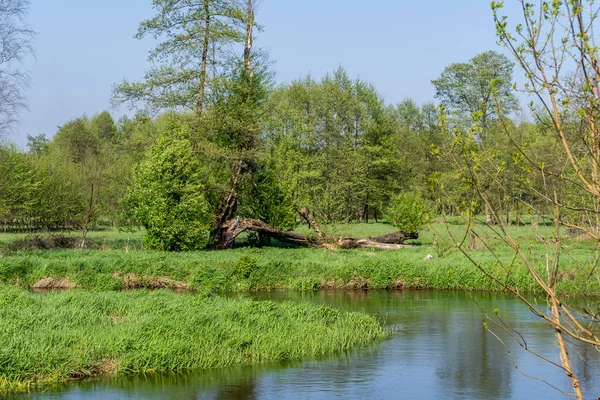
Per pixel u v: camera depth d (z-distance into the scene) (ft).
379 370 42.98
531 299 74.49
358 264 87.51
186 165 105.50
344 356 47.24
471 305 70.74
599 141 14.90
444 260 91.66
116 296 64.49
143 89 109.81
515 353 47.91
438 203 16.43
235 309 55.57
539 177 17.92
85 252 101.30
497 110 16.44
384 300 74.74
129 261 86.58
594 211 15.69
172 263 87.04
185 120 110.11
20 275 82.74
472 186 16.10
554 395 37.32
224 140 114.01
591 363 44.78
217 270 85.05
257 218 122.11
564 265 70.85
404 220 120.78
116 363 42.29
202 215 107.55
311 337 49.85
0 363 39.01
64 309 54.90
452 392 37.88
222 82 110.32
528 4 15.17
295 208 121.80
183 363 42.91
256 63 116.88
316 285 84.79
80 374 40.78
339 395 37.06
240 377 40.88
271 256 99.60
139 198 106.32
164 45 111.14
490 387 38.99
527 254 81.41
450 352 48.42
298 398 36.29
